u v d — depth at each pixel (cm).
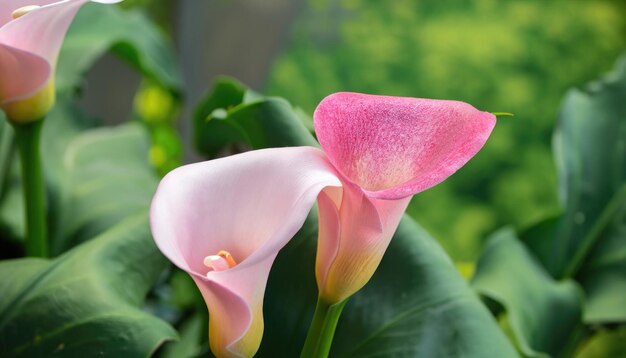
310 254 88
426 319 83
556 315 113
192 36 285
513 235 122
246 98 95
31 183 92
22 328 85
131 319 84
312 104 454
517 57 476
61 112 125
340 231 68
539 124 476
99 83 269
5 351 84
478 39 474
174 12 283
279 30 297
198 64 289
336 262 69
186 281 106
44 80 86
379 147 66
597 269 125
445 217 460
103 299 85
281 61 448
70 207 113
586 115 131
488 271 113
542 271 119
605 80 135
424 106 66
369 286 85
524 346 96
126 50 143
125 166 122
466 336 82
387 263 86
